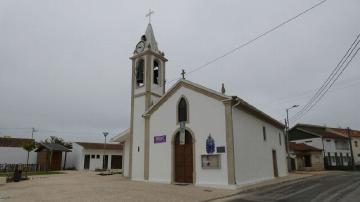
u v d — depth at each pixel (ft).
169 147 69.72
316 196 47.57
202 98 65.77
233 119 62.44
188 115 67.41
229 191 53.62
